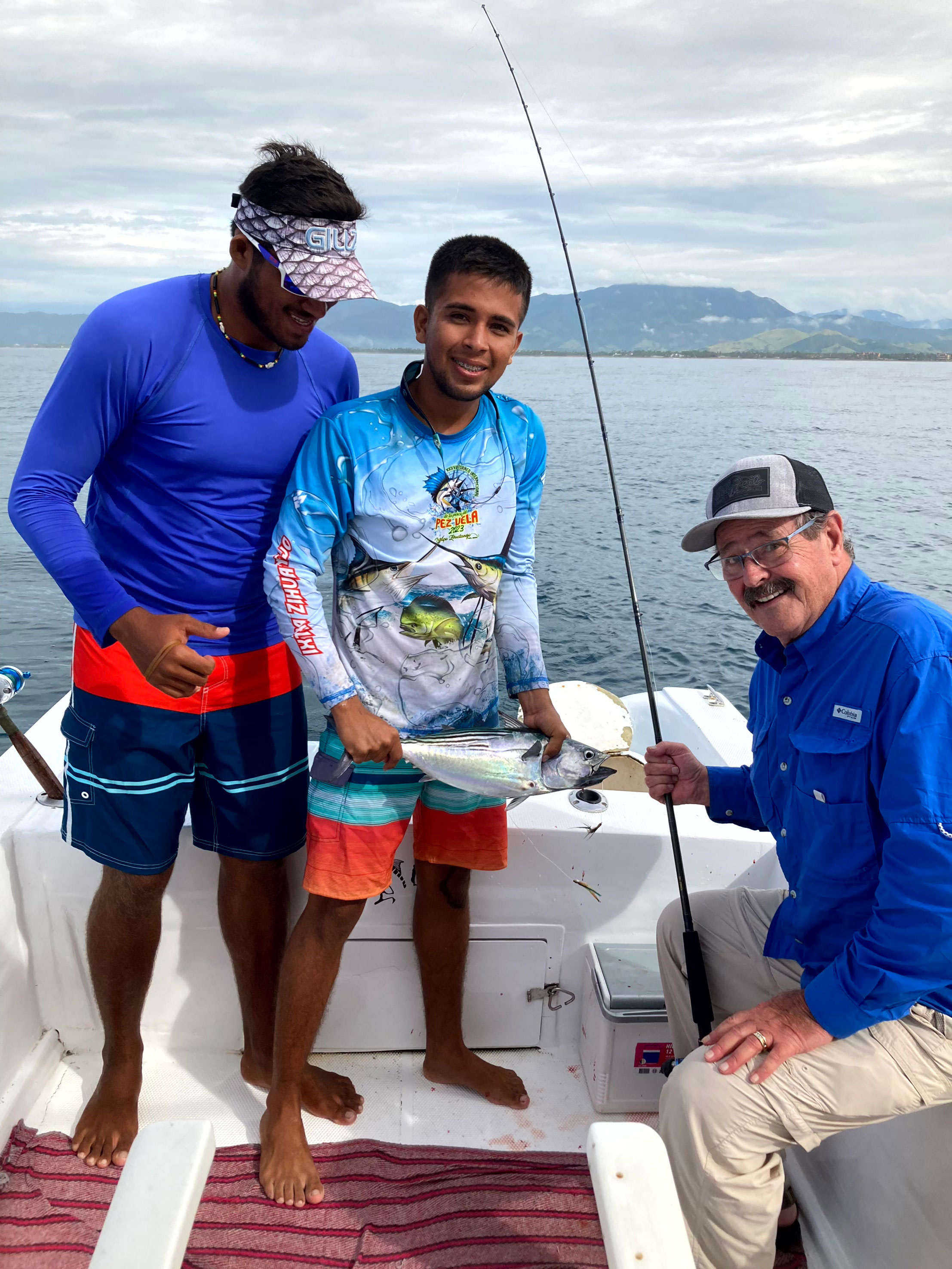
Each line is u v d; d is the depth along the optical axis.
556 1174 1.92
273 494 1.74
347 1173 1.89
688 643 9.06
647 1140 1.05
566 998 2.26
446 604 1.75
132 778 1.73
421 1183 1.88
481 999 2.23
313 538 1.66
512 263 1.55
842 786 1.57
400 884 2.10
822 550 1.61
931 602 1.59
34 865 2.02
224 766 1.83
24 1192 1.79
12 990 2.00
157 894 1.83
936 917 1.39
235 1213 1.79
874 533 14.56
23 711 6.59
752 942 1.89
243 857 1.89
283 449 1.72
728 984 1.91
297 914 2.16
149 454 1.65
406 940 2.15
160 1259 0.91
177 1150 1.02
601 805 2.24
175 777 1.77
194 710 1.76
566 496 17.42
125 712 1.70
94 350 1.53
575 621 9.67
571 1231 1.79
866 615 1.59
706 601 10.50
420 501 1.67
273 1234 1.76
